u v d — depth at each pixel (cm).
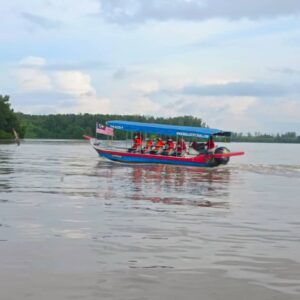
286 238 1038
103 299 648
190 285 709
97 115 15700
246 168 3528
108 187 1989
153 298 654
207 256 872
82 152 6225
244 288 699
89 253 877
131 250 905
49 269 773
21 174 2605
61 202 1509
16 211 1313
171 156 3619
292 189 2078
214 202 1603
